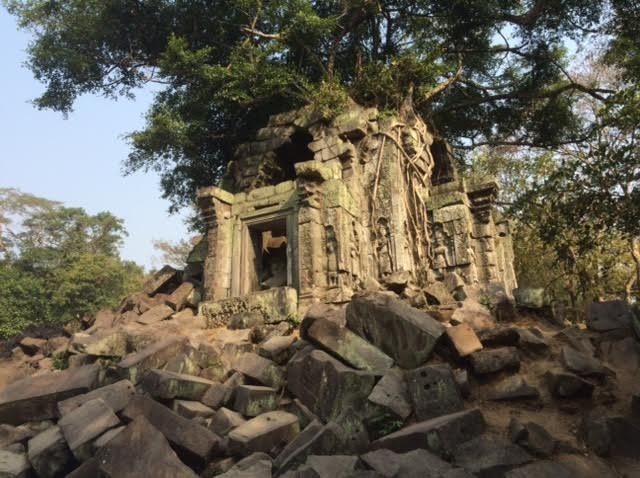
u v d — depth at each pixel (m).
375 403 6.10
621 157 8.84
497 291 9.95
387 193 13.48
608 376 6.62
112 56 19.00
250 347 9.13
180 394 7.07
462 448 5.09
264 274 15.62
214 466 5.69
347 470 4.62
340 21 17.95
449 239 14.69
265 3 15.94
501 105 22.42
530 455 5.09
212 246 13.53
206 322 11.94
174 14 18.16
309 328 7.54
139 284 44.38
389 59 19.28
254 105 16.73
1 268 35.19
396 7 18.84
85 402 6.88
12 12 17.55
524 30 20.25
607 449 5.25
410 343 7.15
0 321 30.91
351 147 13.86
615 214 8.91
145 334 10.47
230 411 6.68
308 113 14.95
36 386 8.07
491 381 6.71
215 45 18.88
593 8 18.42
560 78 21.80
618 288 21.75
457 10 18.50
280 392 7.29
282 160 16.33
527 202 10.39
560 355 7.03
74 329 14.88
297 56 17.50
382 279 12.62
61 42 18.23
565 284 21.27
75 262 41.28
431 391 6.15
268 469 5.11
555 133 21.72
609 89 20.91
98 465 5.22
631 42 17.09
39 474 6.13
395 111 15.14
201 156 20.20
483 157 24.92
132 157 17.47
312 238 11.70
